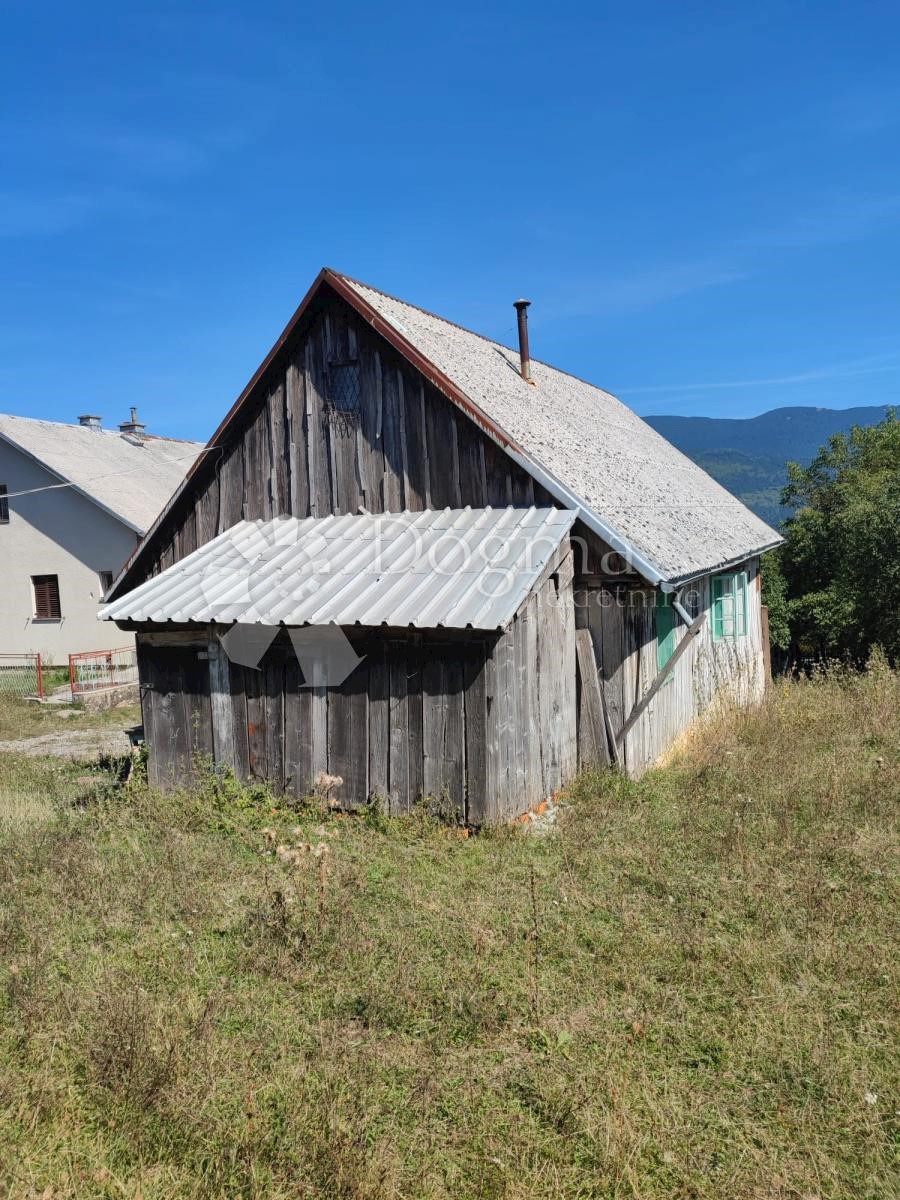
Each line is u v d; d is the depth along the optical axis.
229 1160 3.77
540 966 5.37
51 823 8.52
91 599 23.84
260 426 10.80
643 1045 4.58
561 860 7.11
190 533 11.34
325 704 8.46
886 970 5.23
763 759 10.16
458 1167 3.73
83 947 5.79
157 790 9.23
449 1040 4.62
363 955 5.47
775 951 5.49
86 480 23.69
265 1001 5.04
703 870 6.84
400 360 9.93
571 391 15.83
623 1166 3.63
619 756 9.45
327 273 9.98
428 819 7.80
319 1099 4.11
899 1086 4.21
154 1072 4.24
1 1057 4.59
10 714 17.16
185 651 9.19
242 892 6.62
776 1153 3.79
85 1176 3.74
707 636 13.02
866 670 17.70
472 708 7.68
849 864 6.94
